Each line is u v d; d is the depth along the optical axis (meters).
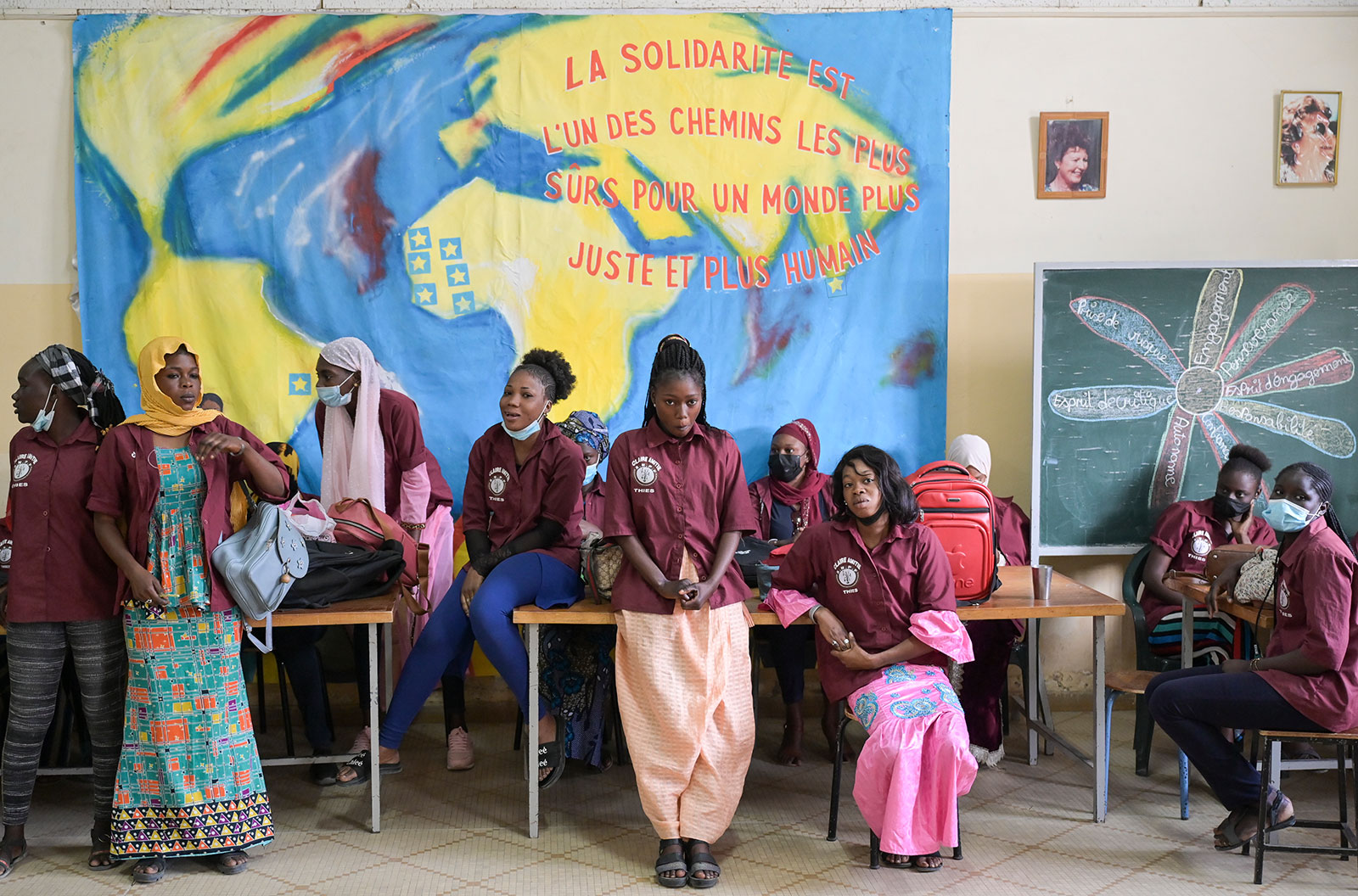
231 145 3.81
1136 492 3.85
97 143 3.78
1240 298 3.83
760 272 3.95
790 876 2.62
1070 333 3.82
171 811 2.58
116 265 3.80
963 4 3.94
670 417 2.66
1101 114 3.98
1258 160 4.03
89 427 2.67
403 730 3.08
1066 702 4.06
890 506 2.71
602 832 2.91
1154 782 3.29
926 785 2.58
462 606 3.10
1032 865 2.68
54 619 2.60
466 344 3.91
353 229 3.86
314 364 3.87
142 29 3.77
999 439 4.05
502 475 3.10
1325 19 3.99
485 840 2.84
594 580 2.85
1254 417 3.85
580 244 3.91
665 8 3.90
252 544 2.60
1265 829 2.58
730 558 2.71
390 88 3.85
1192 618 3.23
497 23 3.85
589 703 3.20
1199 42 3.99
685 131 3.91
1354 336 3.84
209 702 2.60
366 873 2.62
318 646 3.58
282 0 3.81
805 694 4.02
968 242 4.01
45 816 3.04
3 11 3.75
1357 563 2.56
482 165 3.88
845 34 3.93
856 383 3.98
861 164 3.95
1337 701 2.52
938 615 2.69
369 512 3.09
